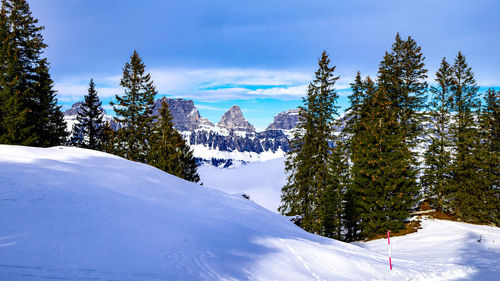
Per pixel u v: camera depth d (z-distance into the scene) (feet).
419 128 89.81
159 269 18.25
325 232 92.79
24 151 42.29
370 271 33.19
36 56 90.17
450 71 90.79
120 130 119.85
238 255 25.36
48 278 13.80
